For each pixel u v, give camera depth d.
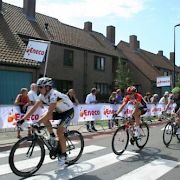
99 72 33.69
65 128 6.77
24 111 10.55
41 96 6.23
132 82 36.09
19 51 21.94
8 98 20.58
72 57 30.02
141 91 40.91
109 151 8.60
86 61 31.62
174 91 9.99
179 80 51.16
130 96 8.56
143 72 40.78
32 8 28.77
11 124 10.34
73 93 12.66
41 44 12.41
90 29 38.22
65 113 6.61
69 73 29.48
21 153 6.41
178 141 10.48
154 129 14.43
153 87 41.38
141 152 8.52
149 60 47.47
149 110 18.64
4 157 7.70
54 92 6.19
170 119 9.80
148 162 7.42
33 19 28.77
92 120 13.32
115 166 7.00
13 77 20.88
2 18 24.94
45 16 31.66
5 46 21.56
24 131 11.49
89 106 13.26
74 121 12.55
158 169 6.83
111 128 14.25
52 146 6.51
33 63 21.70
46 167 6.73
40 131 6.65
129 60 40.44
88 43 33.66
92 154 8.17
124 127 8.27
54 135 6.55
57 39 28.58
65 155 6.62
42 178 5.96
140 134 8.88
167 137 9.60
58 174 6.24
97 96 33.38
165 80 24.45
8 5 27.80
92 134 12.23
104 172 6.51
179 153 8.51
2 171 6.40
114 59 38.12
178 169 6.86
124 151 8.53
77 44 30.88
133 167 6.95
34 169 6.22
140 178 6.17
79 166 6.91
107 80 35.03
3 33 22.97
